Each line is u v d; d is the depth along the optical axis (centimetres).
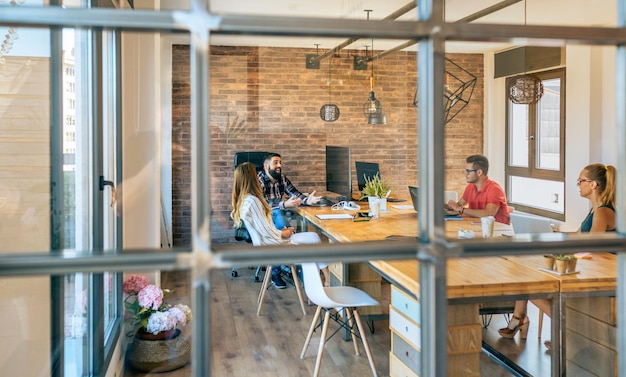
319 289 259
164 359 268
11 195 157
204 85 71
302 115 382
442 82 76
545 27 78
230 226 294
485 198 303
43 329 164
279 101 376
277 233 296
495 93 457
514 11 328
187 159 289
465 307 205
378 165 392
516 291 203
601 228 227
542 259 212
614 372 206
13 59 154
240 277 258
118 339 262
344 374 250
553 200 423
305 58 380
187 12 70
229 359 246
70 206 188
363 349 262
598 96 388
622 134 83
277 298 262
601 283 203
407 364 197
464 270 202
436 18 75
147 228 294
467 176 358
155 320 265
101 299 224
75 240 199
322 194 368
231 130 359
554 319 209
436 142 75
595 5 105
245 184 300
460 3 120
